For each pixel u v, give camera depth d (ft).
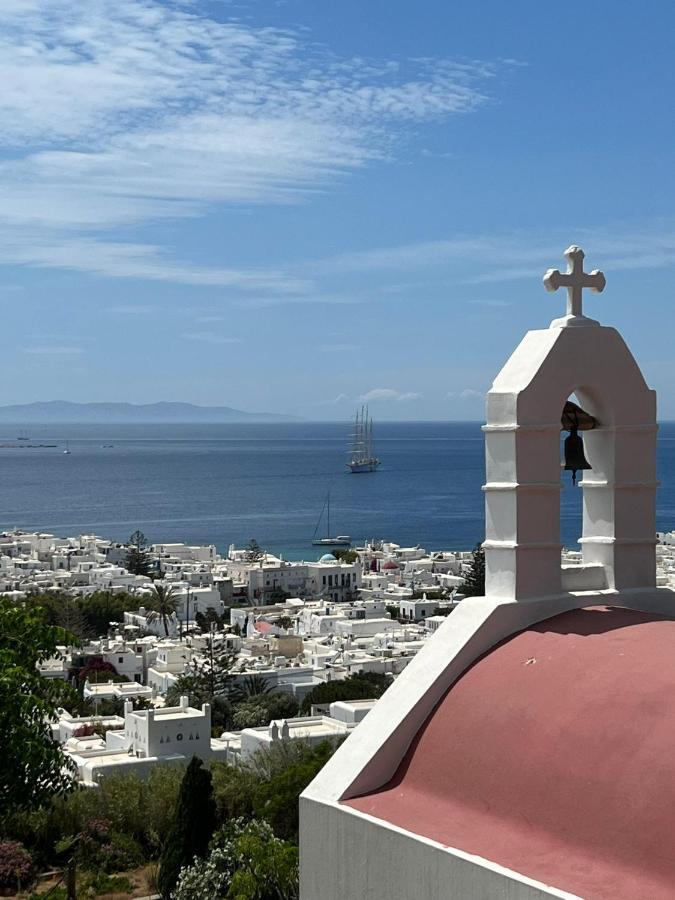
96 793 178.91
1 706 92.27
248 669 395.75
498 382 48.34
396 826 40.40
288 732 230.48
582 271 48.65
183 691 362.33
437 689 44.93
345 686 342.44
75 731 274.36
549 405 47.19
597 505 49.78
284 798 152.56
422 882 38.91
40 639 100.07
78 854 163.02
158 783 183.83
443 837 39.27
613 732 38.50
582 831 37.09
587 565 49.19
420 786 42.60
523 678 43.14
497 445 47.55
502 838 38.50
